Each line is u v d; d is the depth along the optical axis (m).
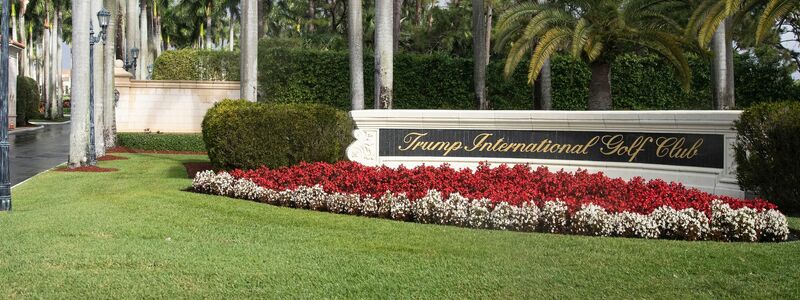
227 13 69.38
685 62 17.98
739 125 10.93
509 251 7.17
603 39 17.72
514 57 18.38
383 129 14.25
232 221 9.12
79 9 18.61
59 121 58.88
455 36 39.28
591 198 9.63
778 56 30.77
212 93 30.16
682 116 12.02
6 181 10.82
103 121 22.94
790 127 10.16
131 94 29.67
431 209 9.24
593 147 13.20
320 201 10.30
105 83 25.69
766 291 5.66
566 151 13.39
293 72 27.38
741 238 8.01
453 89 27.02
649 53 25.55
